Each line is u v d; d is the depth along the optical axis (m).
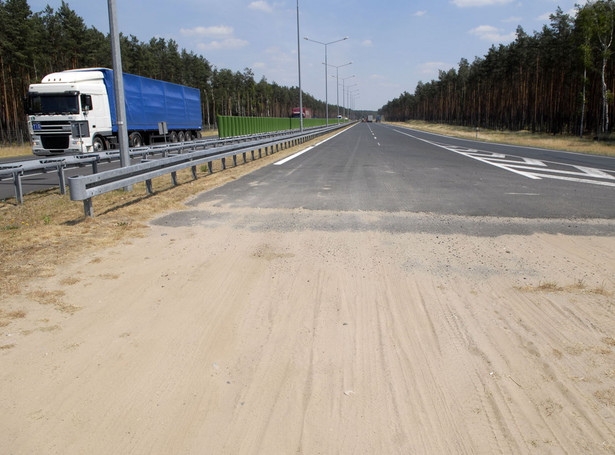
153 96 30.52
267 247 6.93
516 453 2.75
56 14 57.66
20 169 10.57
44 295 5.03
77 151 22.78
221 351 3.93
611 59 52.59
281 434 2.91
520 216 9.01
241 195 11.36
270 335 4.22
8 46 46.78
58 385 3.40
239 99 124.38
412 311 4.73
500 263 6.21
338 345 4.04
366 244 7.09
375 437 2.88
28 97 22.70
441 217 8.93
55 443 2.80
